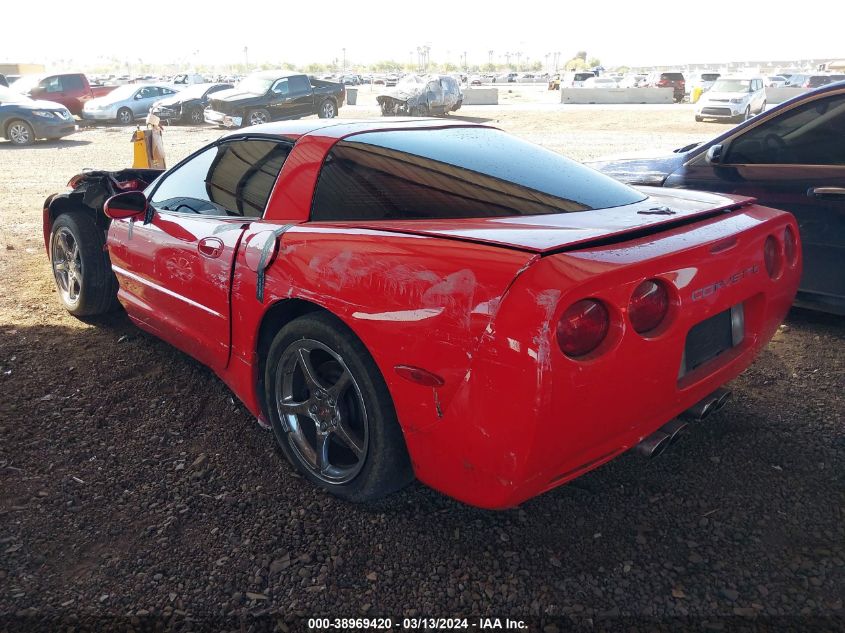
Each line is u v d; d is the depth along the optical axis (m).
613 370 1.89
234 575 2.16
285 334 2.48
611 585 2.10
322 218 2.53
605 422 1.96
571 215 2.32
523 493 1.92
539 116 26.05
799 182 4.00
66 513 2.46
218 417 3.19
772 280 2.56
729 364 2.45
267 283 2.52
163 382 3.53
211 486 2.64
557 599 2.05
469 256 1.96
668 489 2.59
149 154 8.62
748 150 4.28
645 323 2.00
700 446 2.88
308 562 2.21
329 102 22.72
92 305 4.28
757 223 2.47
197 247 2.93
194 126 22.23
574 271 1.81
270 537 2.34
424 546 2.29
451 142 2.82
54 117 16.83
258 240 2.60
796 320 4.36
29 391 3.40
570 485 2.62
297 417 2.65
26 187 10.21
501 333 1.81
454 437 1.97
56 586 2.10
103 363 3.75
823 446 2.86
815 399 3.28
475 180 2.50
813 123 3.99
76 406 3.27
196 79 46.41
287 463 2.80
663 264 1.99
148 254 3.33
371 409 2.24
